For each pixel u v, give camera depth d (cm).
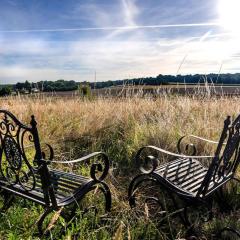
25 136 564
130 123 659
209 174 307
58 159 536
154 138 545
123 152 545
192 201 321
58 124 660
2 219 338
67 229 304
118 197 397
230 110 706
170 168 393
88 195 379
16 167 321
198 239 330
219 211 387
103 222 340
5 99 848
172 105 750
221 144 295
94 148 567
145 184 438
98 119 666
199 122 589
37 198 310
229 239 330
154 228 328
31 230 308
